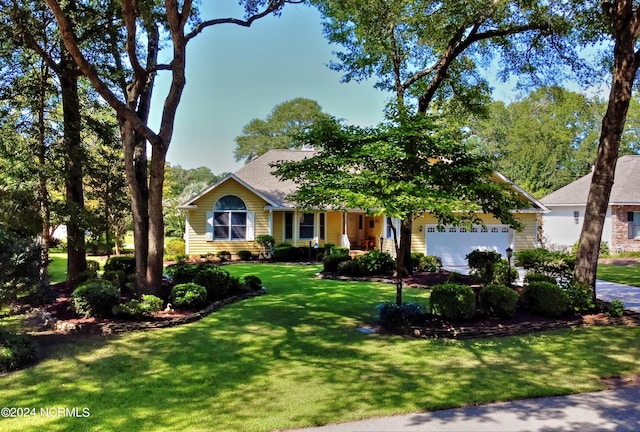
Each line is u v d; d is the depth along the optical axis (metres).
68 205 11.45
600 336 8.13
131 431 4.34
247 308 10.39
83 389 5.46
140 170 11.95
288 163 8.56
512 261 19.53
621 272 17.56
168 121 9.77
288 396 5.23
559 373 6.09
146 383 5.66
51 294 9.81
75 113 12.18
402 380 5.77
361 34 13.09
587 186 26.39
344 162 7.64
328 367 6.30
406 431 4.34
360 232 25.27
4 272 6.51
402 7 11.61
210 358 6.70
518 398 5.19
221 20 10.84
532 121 39.22
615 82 9.75
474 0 10.23
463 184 7.88
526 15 11.45
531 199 19.75
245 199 21.81
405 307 8.62
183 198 32.84
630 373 6.10
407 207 7.05
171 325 8.62
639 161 25.55
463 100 15.61
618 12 9.60
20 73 11.97
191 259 20.66
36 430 4.38
